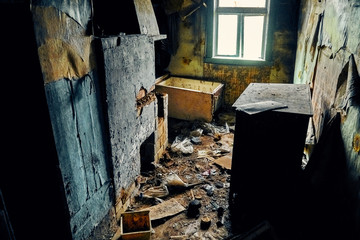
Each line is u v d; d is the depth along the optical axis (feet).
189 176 12.82
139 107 10.80
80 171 7.25
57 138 6.21
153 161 13.42
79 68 6.89
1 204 5.15
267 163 8.71
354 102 6.65
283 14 17.97
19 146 6.32
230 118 19.43
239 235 8.34
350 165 6.41
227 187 11.87
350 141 6.60
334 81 8.58
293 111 8.03
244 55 20.15
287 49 18.65
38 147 6.25
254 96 9.88
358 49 6.70
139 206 10.73
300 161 8.36
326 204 7.58
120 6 11.12
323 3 11.16
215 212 10.35
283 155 8.43
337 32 8.71
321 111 10.11
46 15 5.63
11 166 6.48
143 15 11.73
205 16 19.33
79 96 6.98
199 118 18.53
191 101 18.31
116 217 9.59
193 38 20.18
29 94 5.80
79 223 7.38
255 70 19.69
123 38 8.86
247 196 9.35
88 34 7.23
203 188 11.87
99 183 8.30
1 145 6.33
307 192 8.34
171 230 9.52
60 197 6.64
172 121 19.26
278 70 19.27
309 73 13.02
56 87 6.09
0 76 5.79
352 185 6.10
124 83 9.26
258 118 8.24
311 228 8.02
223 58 20.10
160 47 20.40
